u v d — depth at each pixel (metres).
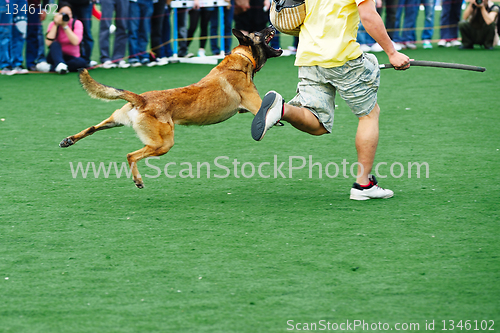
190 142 7.79
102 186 6.01
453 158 6.83
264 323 3.32
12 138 7.91
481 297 3.59
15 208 5.31
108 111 9.62
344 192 5.79
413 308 3.47
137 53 14.13
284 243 4.48
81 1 13.26
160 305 3.53
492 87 11.16
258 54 6.45
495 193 5.60
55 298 3.63
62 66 12.96
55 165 6.73
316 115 5.49
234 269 4.02
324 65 5.32
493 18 15.77
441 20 17.06
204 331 3.24
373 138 5.43
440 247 4.36
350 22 5.30
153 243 4.50
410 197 5.55
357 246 4.40
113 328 3.28
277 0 5.55
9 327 3.29
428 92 10.86
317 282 3.81
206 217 5.09
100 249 4.39
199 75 12.82
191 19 14.89
